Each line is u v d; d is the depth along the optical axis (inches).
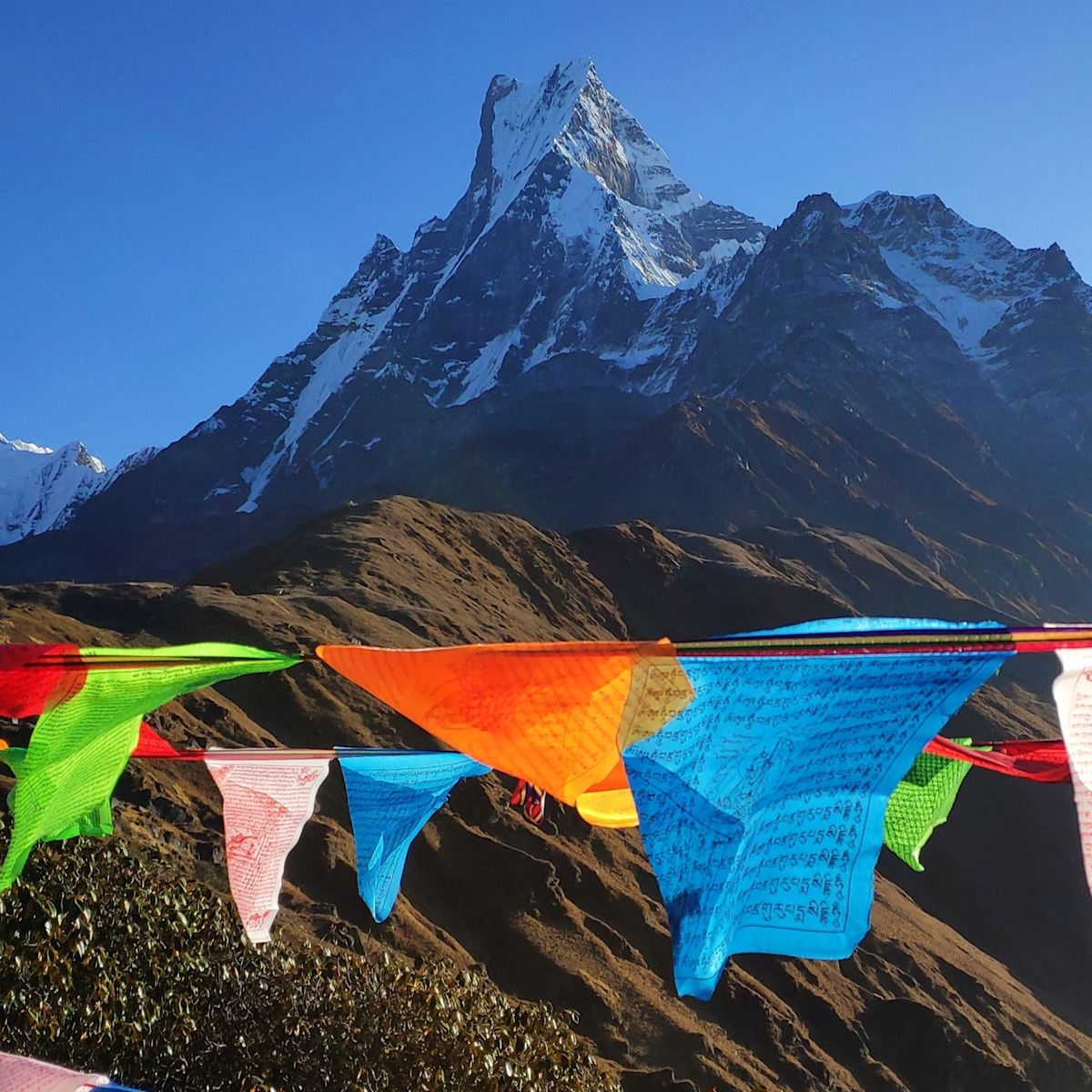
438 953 1494.8
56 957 384.5
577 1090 485.1
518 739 178.9
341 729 1884.8
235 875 243.1
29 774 195.0
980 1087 1889.8
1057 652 161.0
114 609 2390.5
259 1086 380.2
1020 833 3147.1
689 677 167.6
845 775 160.2
